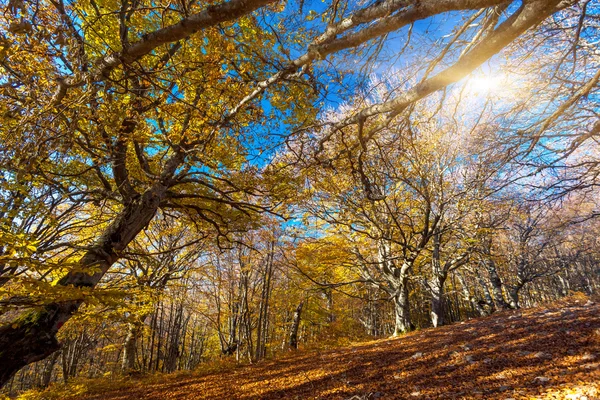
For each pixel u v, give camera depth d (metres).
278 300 19.30
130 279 11.60
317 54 2.97
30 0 2.73
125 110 4.89
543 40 4.98
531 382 4.64
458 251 14.41
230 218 9.79
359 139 3.93
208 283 18.47
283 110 6.79
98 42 5.43
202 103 5.45
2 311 3.56
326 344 14.39
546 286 31.75
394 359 8.23
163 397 8.64
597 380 4.09
